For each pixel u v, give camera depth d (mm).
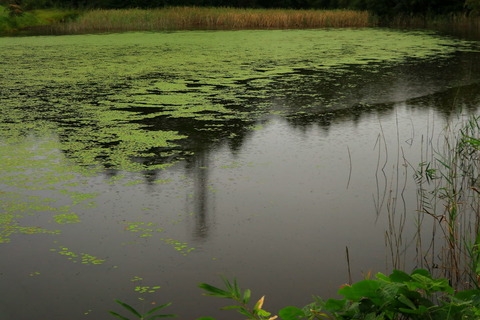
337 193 4762
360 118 7324
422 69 11508
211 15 27891
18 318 3021
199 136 6441
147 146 6043
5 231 4031
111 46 16391
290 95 8812
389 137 6406
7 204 4496
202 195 4699
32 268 3529
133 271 3500
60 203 4527
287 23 27266
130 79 10289
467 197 4680
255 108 7891
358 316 1651
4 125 6922
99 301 3176
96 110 7738
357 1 31875
